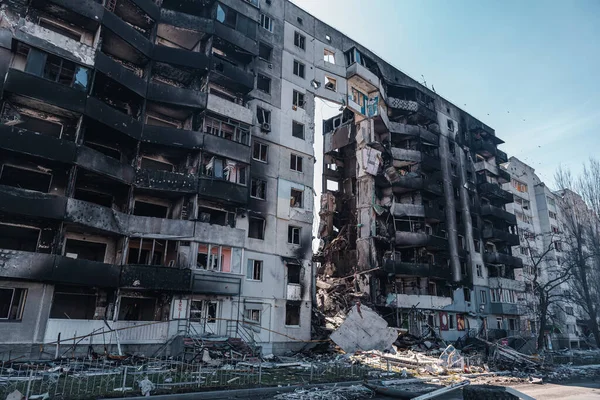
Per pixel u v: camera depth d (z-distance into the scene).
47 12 22.41
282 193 30.53
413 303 37.34
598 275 43.88
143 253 25.42
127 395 11.55
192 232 24.33
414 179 42.28
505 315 49.00
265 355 24.41
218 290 24.30
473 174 52.69
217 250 25.23
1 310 18.75
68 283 19.91
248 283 26.81
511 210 60.09
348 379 16.62
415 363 21.95
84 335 19.83
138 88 24.86
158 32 28.06
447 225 45.34
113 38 24.28
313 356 26.12
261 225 29.09
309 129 34.00
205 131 27.25
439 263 43.09
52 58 21.42
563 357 38.50
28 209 19.05
